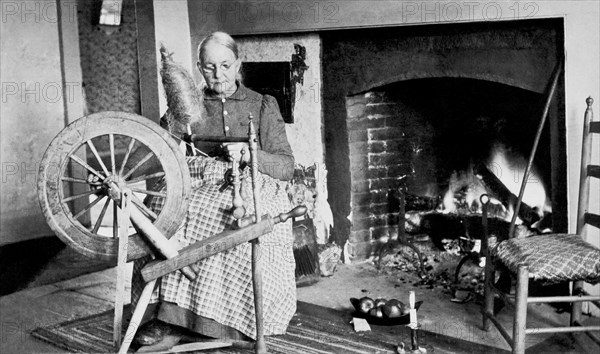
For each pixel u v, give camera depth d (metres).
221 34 3.93
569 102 4.30
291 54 5.83
